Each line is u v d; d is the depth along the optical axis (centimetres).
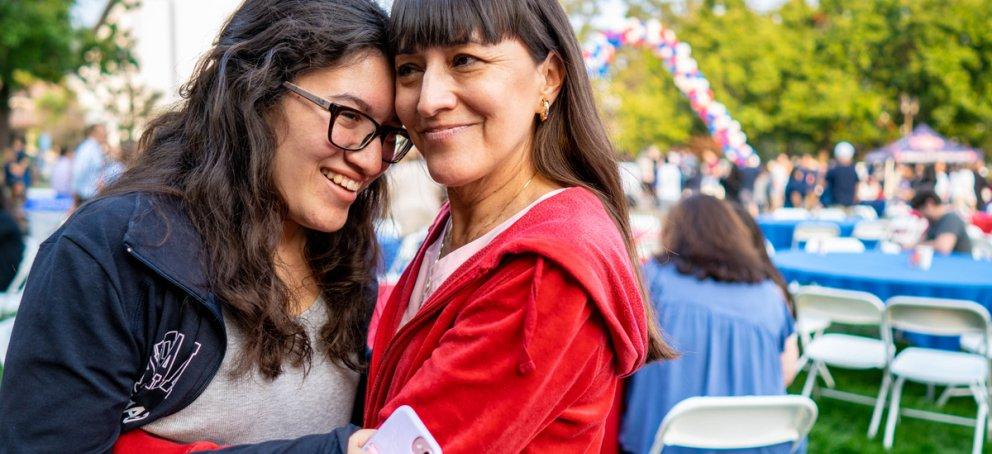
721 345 271
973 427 422
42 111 3284
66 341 105
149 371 113
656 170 1869
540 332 100
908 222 619
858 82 2103
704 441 250
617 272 109
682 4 2505
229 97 121
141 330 111
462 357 102
